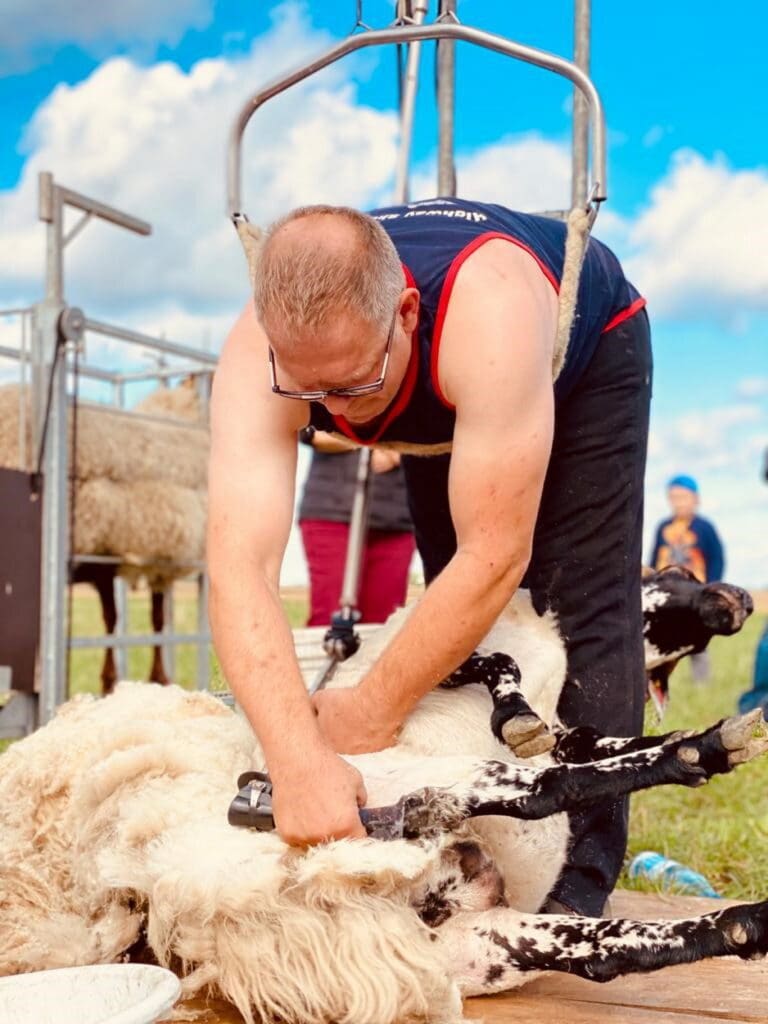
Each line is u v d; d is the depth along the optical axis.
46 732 2.74
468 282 2.25
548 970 2.18
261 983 2.06
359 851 2.04
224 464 2.38
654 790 5.23
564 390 2.71
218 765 2.45
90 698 2.89
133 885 2.21
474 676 2.51
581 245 2.54
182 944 2.14
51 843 2.55
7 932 2.50
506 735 2.27
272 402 2.39
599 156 2.54
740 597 3.16
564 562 2.79
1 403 6.72
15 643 5.29
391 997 2.00
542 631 2.77
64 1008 2.00
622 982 2.49
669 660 3.36
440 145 4.10
